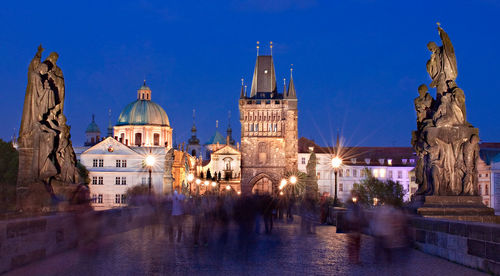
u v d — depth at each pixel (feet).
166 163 331.77
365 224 87.71
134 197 119.65
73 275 47.91
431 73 73.67
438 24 73.61
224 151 602.85
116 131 594.24
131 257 60.80
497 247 46.14
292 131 513.86
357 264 55.93
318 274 49.98
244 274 50.08
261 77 503.20
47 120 69.36
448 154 69.51
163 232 97.81
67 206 67.05
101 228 81.82
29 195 64.69
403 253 60.39
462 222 52.29
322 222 126.72
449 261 54.65
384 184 288.71
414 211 68.80
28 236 53.01
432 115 72.02
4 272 48.08
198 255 63.36
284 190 350.64
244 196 133.39
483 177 291.38
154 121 588.50
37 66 69.62
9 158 215.92
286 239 83.56
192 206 126.00
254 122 483.51
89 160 407.85
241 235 91.81
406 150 531.50
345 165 516.32
